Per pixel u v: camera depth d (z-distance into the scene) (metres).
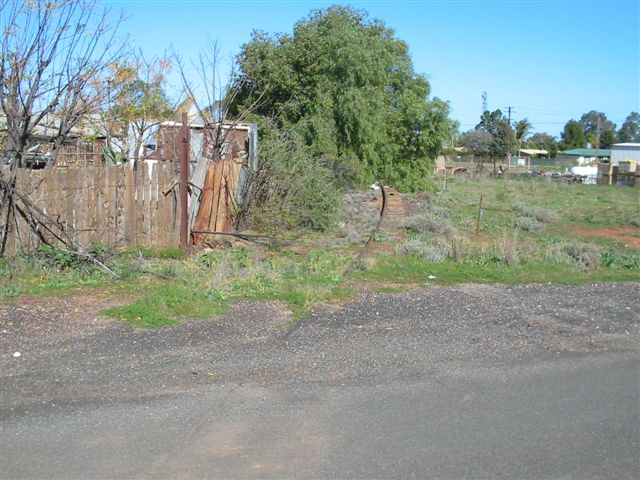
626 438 4.73
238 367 6.06
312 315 7.82
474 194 29.36
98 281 9.01
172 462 4.28
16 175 9.53
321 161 19.67
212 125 15.39
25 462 4.23
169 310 7.68
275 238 12.95
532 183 35.81
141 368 5.95
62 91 10.94
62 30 10.56
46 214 9.81
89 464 4.23
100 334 6.83
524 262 11.69
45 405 5.11
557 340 7.15
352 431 4.79
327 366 6.16
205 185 12.21
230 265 10.19
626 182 43.41
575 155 85.12
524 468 4.28
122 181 10.94
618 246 15.41
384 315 7.96
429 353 6.60
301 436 4.70
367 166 24.83
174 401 5.26
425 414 5.11
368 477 4.13
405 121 27.39
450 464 4.32
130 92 15.76
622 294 9.46
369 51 25.02
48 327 6.99
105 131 15.72
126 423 4.84
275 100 25.12
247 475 4.13
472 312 8.22
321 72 24.78
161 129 16.52
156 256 11.03
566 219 20.72
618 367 6.32
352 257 11.77
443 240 13.12
